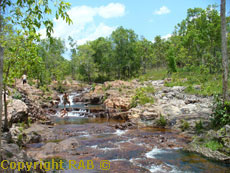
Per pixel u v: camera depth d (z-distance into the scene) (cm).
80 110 2589
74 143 1152
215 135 1015
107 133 1434
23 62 902
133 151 1024
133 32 6988
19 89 1978
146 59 6906
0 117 349
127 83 3553
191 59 4247
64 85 4828
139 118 1748
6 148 507
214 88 2123
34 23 486
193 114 1567
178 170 794
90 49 6350
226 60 1200
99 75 7156
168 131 1435
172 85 2783
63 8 445
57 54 6147
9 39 715
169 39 6906
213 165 832
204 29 4175
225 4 1216
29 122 1523
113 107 2280
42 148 1059
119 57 6744
